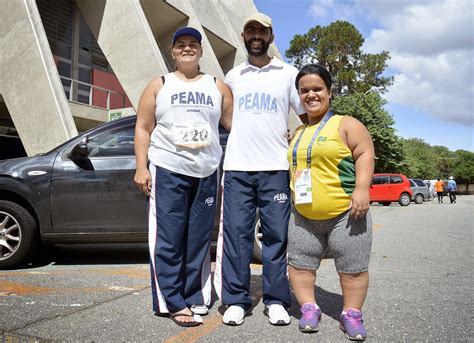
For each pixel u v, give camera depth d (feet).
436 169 238.27
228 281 10.05
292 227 9.61
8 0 39.99
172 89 10.28
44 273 14.85
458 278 14.55
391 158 111.45
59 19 56.80
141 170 10.36
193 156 10.12
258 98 10.35
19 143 53.31
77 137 16.63
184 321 9.45
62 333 8.80
